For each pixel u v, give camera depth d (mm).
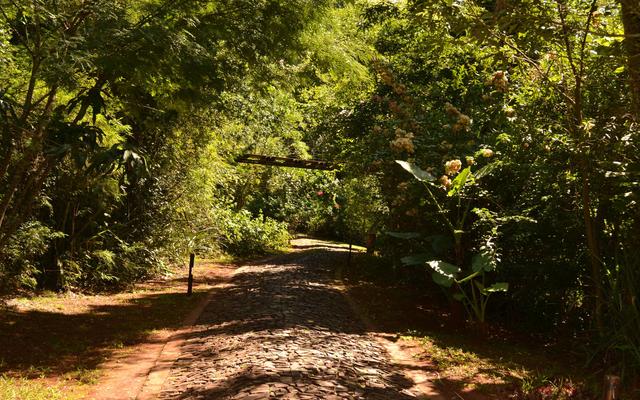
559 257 8719
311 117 25078
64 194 11484
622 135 6699
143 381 6109
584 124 7004
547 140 7949
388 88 14852
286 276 15078
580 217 8148
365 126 15555
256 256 22000
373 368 6594
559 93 7469
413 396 5688
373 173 11750
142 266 14023
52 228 11656
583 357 7684
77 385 5953
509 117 8344
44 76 5840
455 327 9797
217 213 19797
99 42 6090
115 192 11789
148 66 6555
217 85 7730
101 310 10180
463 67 11203
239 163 23844
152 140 14055
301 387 5504
